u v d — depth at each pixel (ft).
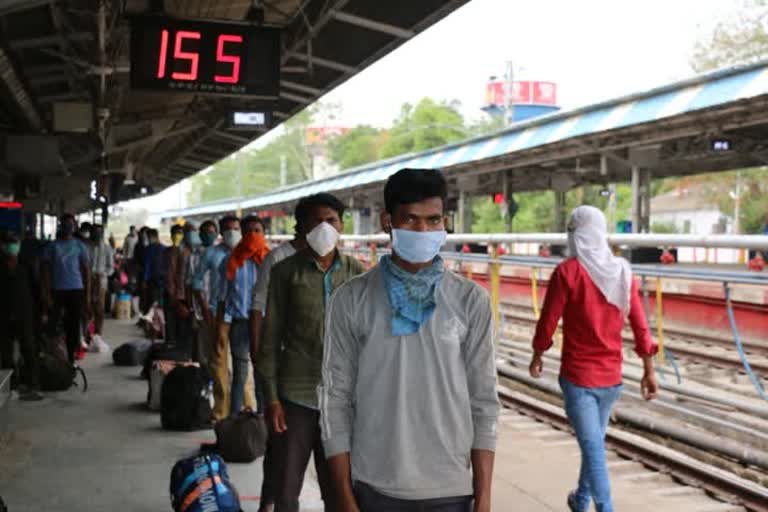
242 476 18.65
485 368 8.49
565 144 79.20
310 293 13.37
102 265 40.68
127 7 41.24
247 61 34.09
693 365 35.27
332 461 8.44
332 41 43.11
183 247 29.27
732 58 145.07
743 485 18.01
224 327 22.81
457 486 8.38
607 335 14.29
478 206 242.99
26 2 19.61
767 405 27.25
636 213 76.84
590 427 14.25
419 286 8.32
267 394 13.20
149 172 133.39
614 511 16.98
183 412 22.94
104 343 38.45
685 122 63.05
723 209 182.80
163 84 33.40
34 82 50.19
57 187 62.23
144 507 16.87
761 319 39.68
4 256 26.63
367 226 159.74
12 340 27.02
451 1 33.17
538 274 58.34
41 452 20.81
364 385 8.42
